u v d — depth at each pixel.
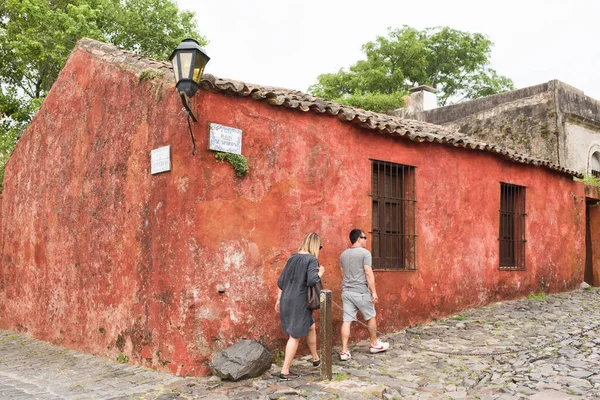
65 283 8.13
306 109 6.77
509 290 10.44
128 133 6.89
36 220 9.16
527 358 6.14
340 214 7.26
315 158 6.99
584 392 4.89
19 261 9.70
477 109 16.17
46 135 9.10
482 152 9.88
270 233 6.39
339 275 7.18
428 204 8.62
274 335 6.30
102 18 21.27
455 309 9.02
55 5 21.58
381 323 7.69
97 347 7.20
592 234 13.99
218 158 5.94
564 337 7.18
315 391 5.00
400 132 7.94
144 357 6.23
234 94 6.11
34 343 8.59
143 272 6.35
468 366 5.89
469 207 9.48
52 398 5.06
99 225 7.36
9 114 20.34
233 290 5.97
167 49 22.72
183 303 5.70
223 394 4.97
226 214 5.98
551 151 14.33
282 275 5.71
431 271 8.59
